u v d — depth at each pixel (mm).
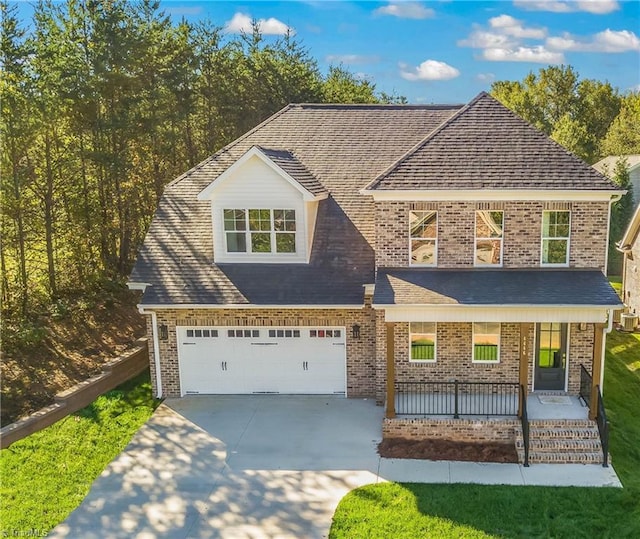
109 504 13945
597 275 17438
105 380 20375
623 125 59938
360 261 19297
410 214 18000
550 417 16359
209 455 15992
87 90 25859
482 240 18000
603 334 16734
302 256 19531
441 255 18125
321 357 19312
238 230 19703
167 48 34656
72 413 18656
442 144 18406
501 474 14781
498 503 13477
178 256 20203
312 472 15055
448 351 18250
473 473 14852
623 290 30938
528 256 17891
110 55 27547
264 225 19562
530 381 18141
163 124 31641
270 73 42688
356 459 15602
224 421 17922
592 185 17141
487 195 17469
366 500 13742
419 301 16188
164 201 21953
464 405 17297
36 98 22625
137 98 29453
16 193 22531
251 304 18547
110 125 27141
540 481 14422
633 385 20281
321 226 20344
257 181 19281
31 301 24516
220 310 19094
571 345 17781
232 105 39594
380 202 17953
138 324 25797
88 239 27422
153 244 20609
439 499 13680
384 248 18234
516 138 18344
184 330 19469
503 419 16234
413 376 18531
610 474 14719
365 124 23609
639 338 25438
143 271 19844
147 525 13125
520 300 16047
